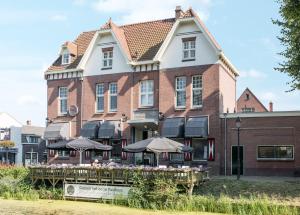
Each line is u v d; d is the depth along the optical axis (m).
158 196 24.22
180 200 23.81
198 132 34.09
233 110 40.44
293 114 32.31
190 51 36.12
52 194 28.48
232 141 33.97
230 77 39.47
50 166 29.50
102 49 39.94
